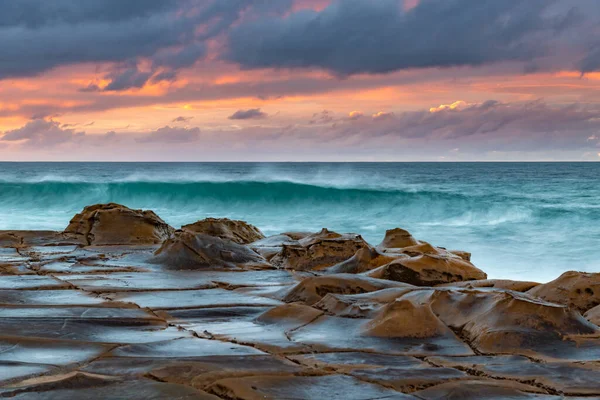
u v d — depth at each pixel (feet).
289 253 37.17
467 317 20.47
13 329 19.58
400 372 15.94
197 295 26.89
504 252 62.03
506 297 20.42
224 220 47.44
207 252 35.27
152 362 16.06
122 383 14.35
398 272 31.32
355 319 21.31
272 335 19.93
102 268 33.14
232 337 19.61
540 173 273.75
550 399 14.14
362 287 26.21
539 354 17.89
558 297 26.32
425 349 18.39
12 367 15.67
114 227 44.42
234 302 25.45
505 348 18.35
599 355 17.75
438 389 14.65
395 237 41.81
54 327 20.06
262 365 15.99
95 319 21.36
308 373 15.42
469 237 71.77
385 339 19.29
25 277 29.96
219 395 13.84
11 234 44.29
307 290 25.94
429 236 72.59
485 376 15.85
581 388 14.80
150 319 21.75
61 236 44.24
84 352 17.10
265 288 28.99
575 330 19.26
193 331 20.39
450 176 237.86
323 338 19.44
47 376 15.02
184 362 15.88
